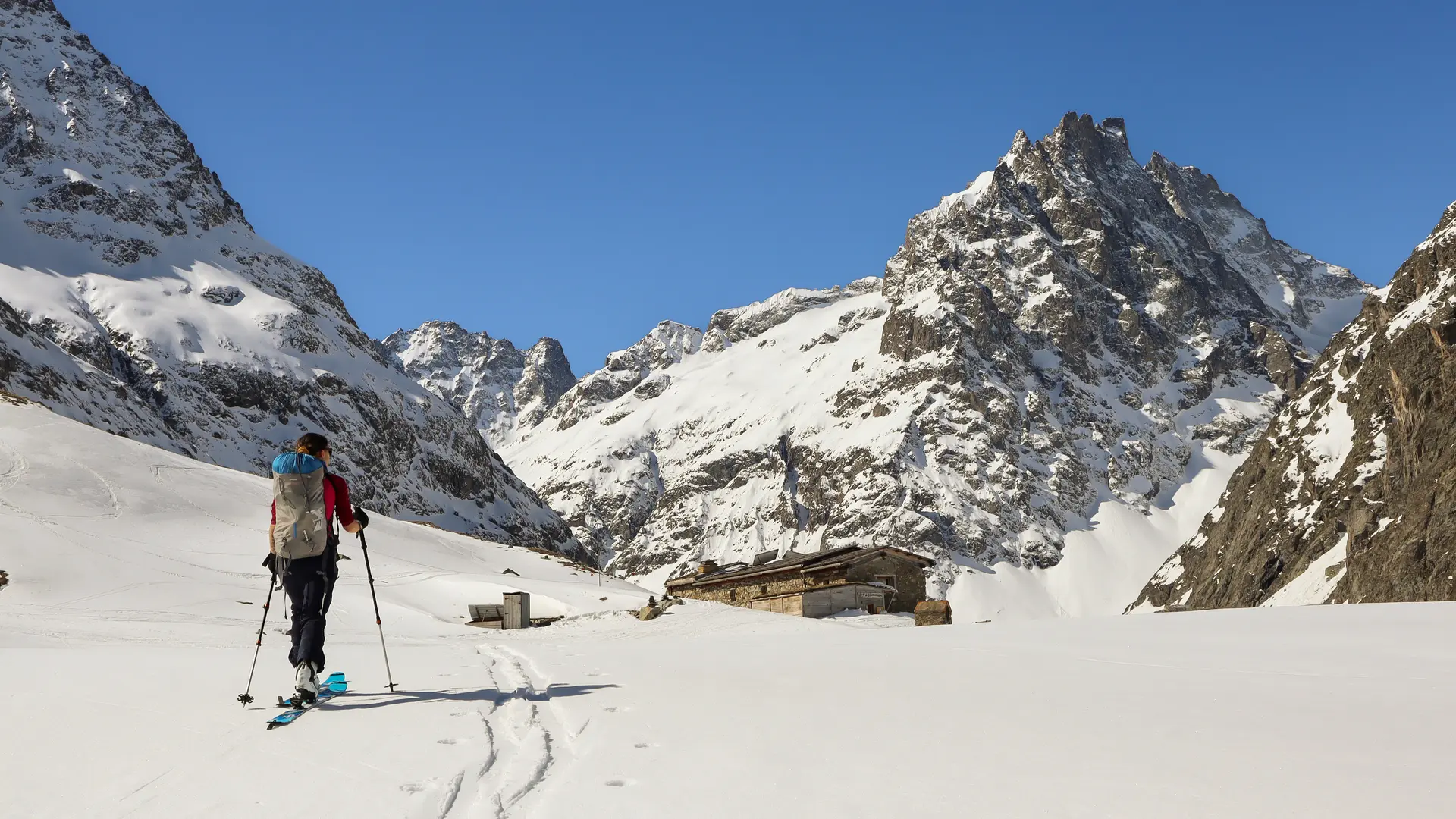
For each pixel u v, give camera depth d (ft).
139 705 26.12
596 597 190.39
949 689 28.71
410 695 28.14
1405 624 48.19
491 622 154.20
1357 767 18.60
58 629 93.91
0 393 250.98
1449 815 15.37
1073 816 15.67
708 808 16.37
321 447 28.86
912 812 15.99
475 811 16.35
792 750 20.43
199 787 18.06
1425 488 347.77
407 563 226.58
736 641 51.47
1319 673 32.35
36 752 20.83
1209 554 577.84
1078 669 33.45
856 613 166.81
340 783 18.10
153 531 196.85
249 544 201.77
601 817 15.96
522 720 24.14
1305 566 447.42
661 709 25.35
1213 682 29.99
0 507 182.60
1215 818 15.42
